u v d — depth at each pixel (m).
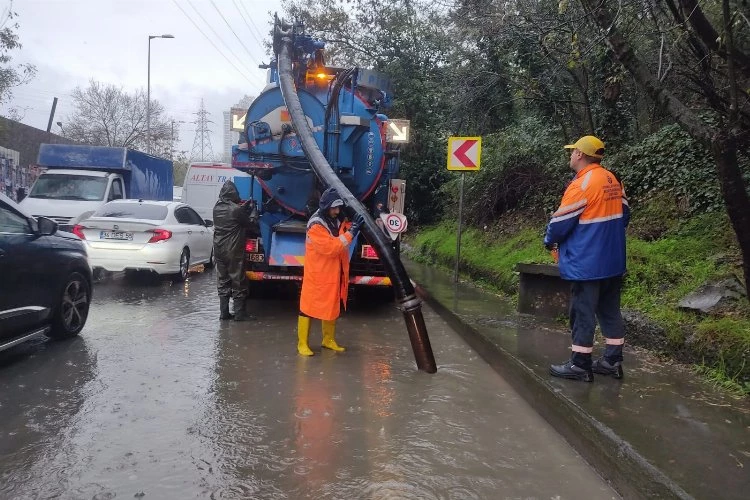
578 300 4.96
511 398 5.30
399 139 9.02
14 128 30.16
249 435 4.32
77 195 15.10
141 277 12.16
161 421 4.54
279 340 7.18
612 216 4.79
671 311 5.96
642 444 3.69
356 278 8.69
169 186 20.95
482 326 7.21
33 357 6.17
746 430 3.96
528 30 9.36
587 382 4.96
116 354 6.34
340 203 6.41
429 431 4.49
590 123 10.70
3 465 3.77
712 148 4.52
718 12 5.63
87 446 4.07
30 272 6.02
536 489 3.64
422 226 19.70
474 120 14.15
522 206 12.78
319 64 8.81
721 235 7.09
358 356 6.57
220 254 8.10
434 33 17.16
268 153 8.27
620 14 5.23
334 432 4.42
